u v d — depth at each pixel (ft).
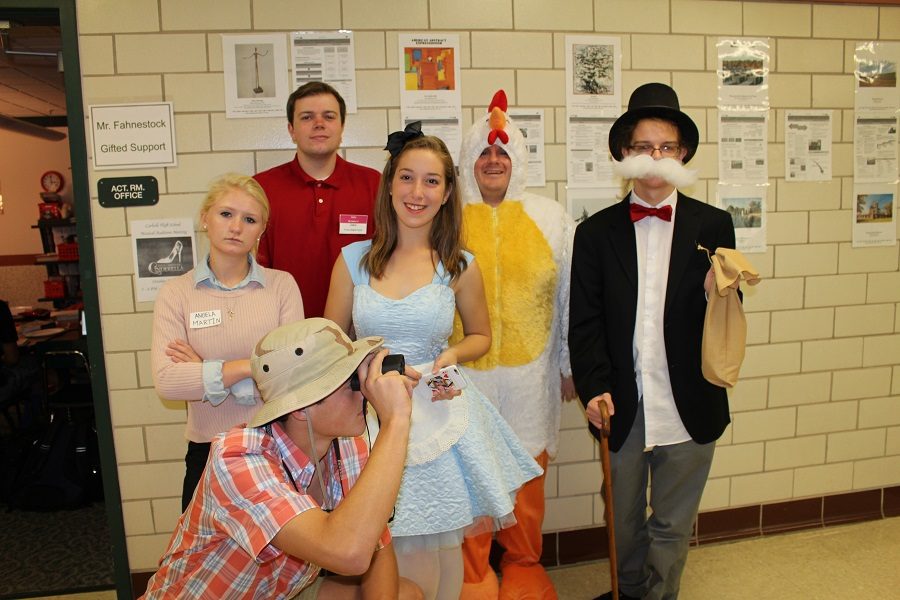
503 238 6.49
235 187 5.81
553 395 6.94
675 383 6.32
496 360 6.44
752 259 9.09
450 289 5.68
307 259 7.08
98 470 10.69
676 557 6.75
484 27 8.12
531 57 8.24
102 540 9.50
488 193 6.61
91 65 7.57
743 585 8.01
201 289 5.95
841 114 9.16
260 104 7.84
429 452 5.15
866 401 9.65
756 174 8.97
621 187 8.61
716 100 8.76
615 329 6.41
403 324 5.40
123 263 7.82
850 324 9.49
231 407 5.86
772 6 8.79
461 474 5.31
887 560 8.58
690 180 6.02
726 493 9.31
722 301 5.93
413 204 5.43
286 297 6.18
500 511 5.14
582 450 8.77
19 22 7.93
